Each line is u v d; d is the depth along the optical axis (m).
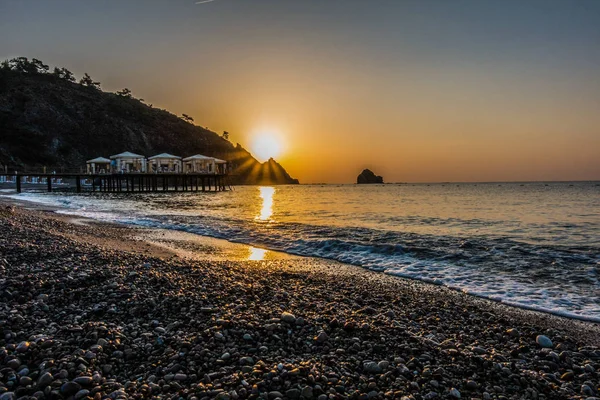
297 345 4.36
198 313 5.05
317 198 53.38
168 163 65.38
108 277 6.38
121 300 5.34
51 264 7.26
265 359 3.94
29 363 3.60
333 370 3.79
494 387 3.73
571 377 4.04
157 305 5.26
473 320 5.73
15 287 5.55
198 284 6.53
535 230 17.70
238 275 7.73
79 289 5.68
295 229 16.73
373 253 11.38
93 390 3.22
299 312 5.39
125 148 103.31
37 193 49.09
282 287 7.10
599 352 4.72
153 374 3.59
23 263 7.28
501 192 72.31
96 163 66.62
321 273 8.86
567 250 11.99
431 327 5.36
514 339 5.05
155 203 37.81
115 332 4.28
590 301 7.05
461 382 3.78
